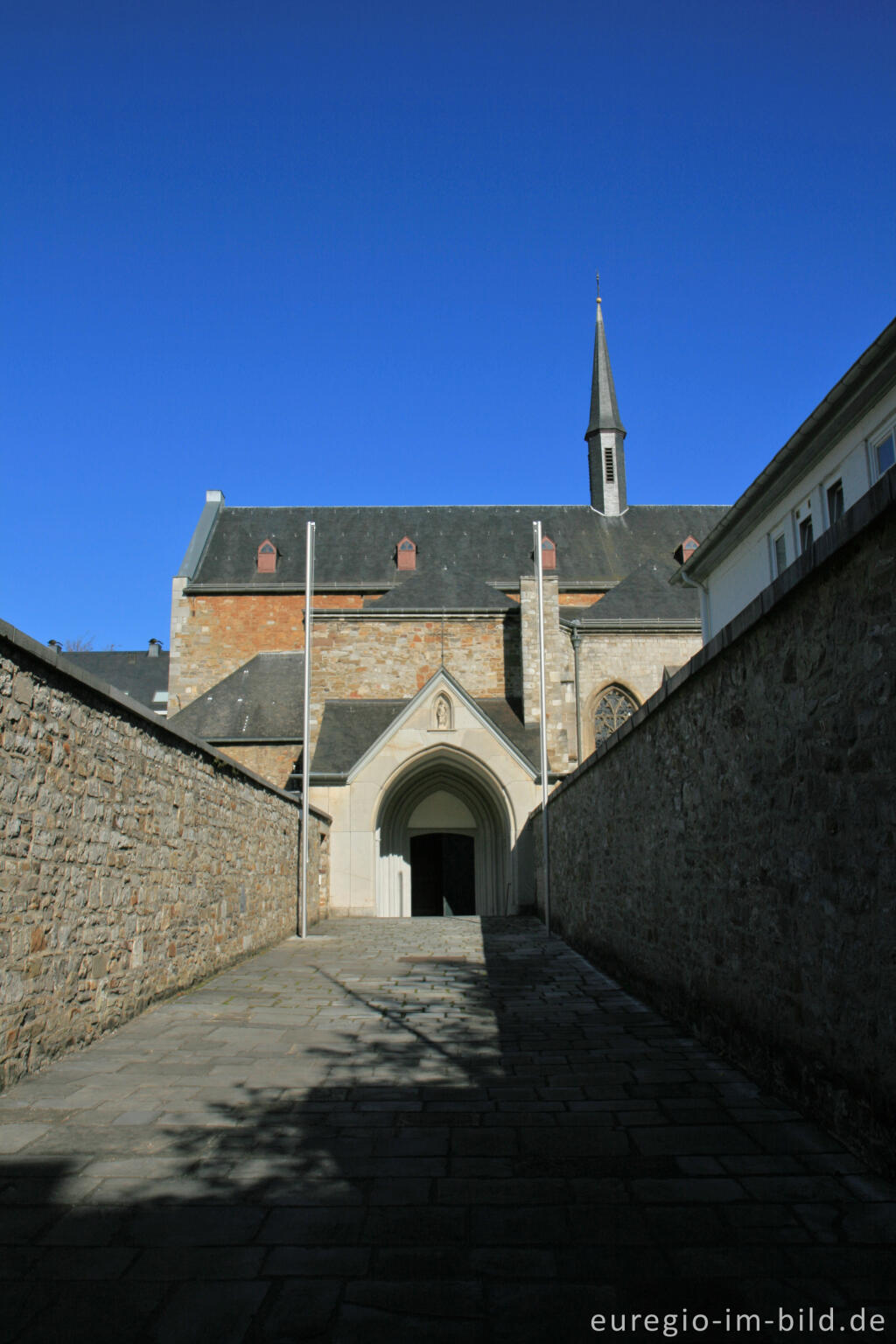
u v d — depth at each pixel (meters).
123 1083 6.32
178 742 10.38
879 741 4.50
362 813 25.97
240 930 13.56
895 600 4.34
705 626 22.41
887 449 13.95
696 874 7.86
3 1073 6.11
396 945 16.38
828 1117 5.13
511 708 31.73
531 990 10.87
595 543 45.12
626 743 10.76
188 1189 4.37
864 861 4.67
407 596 34.19
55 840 7.05
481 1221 4.02
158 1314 3.23
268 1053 7.36
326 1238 3.85
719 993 7.20
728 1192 4.31
